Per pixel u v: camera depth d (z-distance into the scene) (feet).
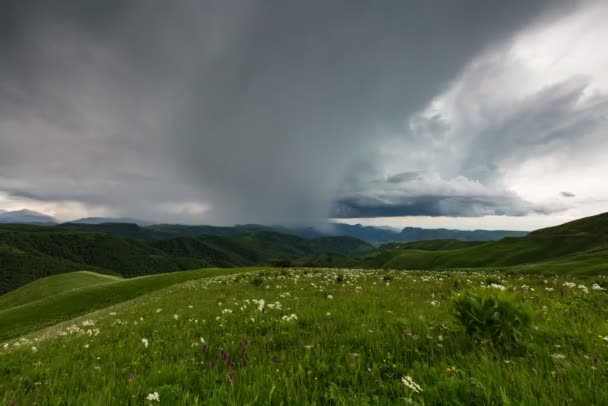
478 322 16.07
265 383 12.21
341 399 10.20
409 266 602.85
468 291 17.62
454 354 13.94
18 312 154.71
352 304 33.73
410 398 9.84
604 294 30.01
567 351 13.52
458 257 551.59
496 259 498.69
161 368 16.06
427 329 19.07
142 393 12.70
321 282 66.28
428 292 44.27
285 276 92.07
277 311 32.78
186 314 41.57
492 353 13.51
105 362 20.66
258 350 18.29
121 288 181.78
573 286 38.22
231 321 30.48
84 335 36.19
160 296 84.58
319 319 26.68
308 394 11.28
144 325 36.88
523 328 15.49
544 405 8.81
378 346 16.51
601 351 12.94
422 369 12.73
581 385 9.87
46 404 13.24
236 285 78.43
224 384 12.43
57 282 300.81
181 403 11.14
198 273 214.48
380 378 12.28
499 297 16.12
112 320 48.85
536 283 49.16
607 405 8.73
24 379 19.01
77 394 13.80
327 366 13.97
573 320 20.15
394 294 42.65
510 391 9.84
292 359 15.89
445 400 9.68
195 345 21.97
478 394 9.66
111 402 12.03
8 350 33.63
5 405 13.97
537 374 10.82
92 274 352.28
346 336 19.44
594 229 498.69
